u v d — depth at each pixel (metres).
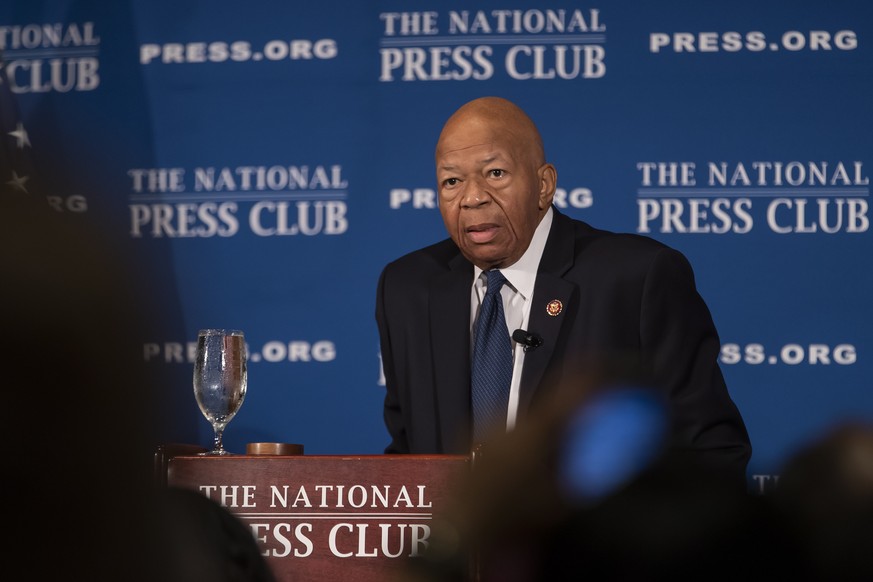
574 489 1.78
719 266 11.36
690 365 7.36
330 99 11.85
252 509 5.20
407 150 11.78
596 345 7.18
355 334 11.69
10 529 1.50
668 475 1.82
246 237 11.79
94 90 11.95
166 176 11.87
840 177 11.33
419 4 11.82
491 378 7.02
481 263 7.41
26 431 1.42
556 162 11.57
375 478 5.17
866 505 1.92
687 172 11.46
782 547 1.85
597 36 11.62
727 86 11.47
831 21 11.41
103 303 1.38
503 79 11.70
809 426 11.17
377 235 11.74
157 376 1.45
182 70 11.94
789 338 11.25
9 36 12.03
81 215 1.40
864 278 11.25
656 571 1.77
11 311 1.36
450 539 1.86
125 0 12.00
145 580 1.68
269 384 11.69
